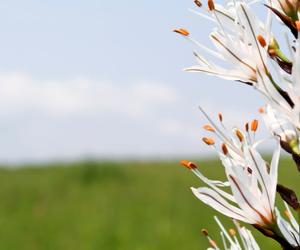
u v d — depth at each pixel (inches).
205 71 8.7
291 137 8.3
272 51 8.2
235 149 8.7
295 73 7.9
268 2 8.5
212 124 8.7
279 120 8.4
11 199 52.1
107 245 35.9
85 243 36.4
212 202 8.5
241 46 8.5
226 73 8.6
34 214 45.9
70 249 36.6
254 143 8.6
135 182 60.0
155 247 34.5
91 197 52.3
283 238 8.3
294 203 8.3
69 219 42.8
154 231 37.1
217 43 8.7
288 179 49.4
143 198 50.9
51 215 44.7
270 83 8.0
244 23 8.4
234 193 8.3
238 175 8.3
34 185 58.6
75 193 54.5
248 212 8.3
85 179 60.2
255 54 8.4
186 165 8.6
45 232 39.2
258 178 8.3
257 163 8.3
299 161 8.2
